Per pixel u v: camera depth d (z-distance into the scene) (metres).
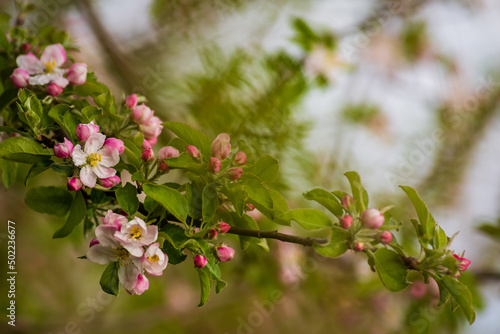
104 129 1.59
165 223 1.53
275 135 1.89
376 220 1.50
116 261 1.51
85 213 1.56
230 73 1.89
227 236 1.68
